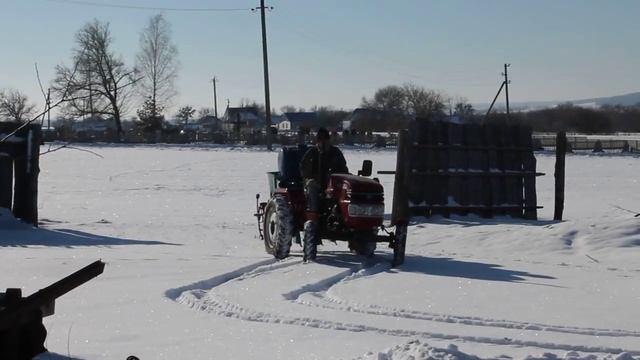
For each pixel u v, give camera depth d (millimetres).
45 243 14688
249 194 27281
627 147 63562
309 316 8164
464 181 19000
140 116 86438
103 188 28984
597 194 28031
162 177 34406
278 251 12547
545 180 34469
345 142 72062
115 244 14727
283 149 14078
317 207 12398
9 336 5992
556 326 7863
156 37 85562
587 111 122625
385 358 5926
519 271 11609
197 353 6688
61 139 68812
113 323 7879
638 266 12117
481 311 8625
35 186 16906
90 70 24516
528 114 127812
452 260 12797
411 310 8578
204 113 161500
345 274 11250
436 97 113062
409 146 18094
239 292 9539
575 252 13617
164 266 11586
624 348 6934
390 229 16953
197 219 19844
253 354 6641
